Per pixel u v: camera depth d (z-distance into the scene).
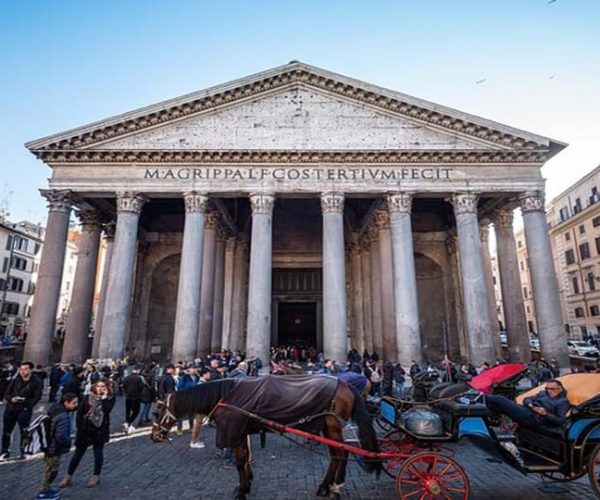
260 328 19.52
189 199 21.08
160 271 31.86
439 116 21.95
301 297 33.97
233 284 29.89
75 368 12.50
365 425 6.28
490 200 25.36
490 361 19.25
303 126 22.22
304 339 33.78
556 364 18.89
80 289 23.70
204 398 6.47
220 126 22.16
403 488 7.06
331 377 6.74
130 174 21.34
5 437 8.91
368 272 29.64
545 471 6.00
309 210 33.44
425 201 30.03
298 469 8.11
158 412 6.62
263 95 22.67
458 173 21.66
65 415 6.60
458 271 30.06
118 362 18.41
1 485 7.19
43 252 20.50
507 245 24.83
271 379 6.63
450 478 6.25
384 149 21.22
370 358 23.14
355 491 6.89
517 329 23.38
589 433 5.91
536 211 21.19
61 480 7.40
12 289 48.94
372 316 26.78
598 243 42.00
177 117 22.17
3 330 47.16
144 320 30.06
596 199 42.28
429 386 10.52
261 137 22.00
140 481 7.39
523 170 21.78
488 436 6.23
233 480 7.46
